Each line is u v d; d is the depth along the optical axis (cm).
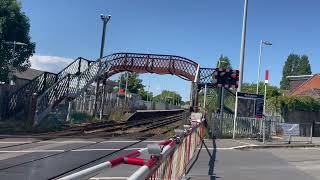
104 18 4459
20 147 1906
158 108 9838
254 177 1494
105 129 3228
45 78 3766
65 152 1831
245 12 3170
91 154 1820
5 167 1383
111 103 5641
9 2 3834
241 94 2944
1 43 3862
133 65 4372
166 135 2930
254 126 3027
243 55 3147
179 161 1057
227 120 2978
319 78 6544
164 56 4294
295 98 3894
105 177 1298
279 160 1973
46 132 2736
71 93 3831
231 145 2464
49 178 1245
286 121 3872
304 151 2427
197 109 3628
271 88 7094
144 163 531
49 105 3481
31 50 4078
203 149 2220
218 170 1586
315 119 3972
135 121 4466
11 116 3469
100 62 4341
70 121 3641
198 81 3862
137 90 11150
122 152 1947
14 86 3616
